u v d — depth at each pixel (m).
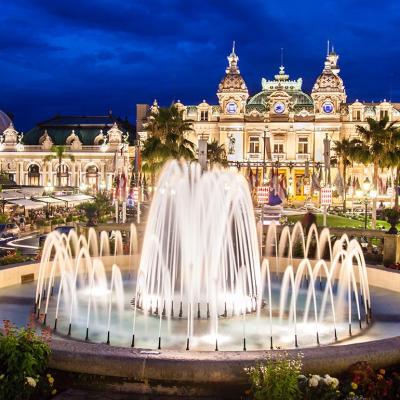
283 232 31.86
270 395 8.96
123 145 133.12
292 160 126.00
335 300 19.77
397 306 18.62
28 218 70.31
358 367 9.99
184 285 19.36
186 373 9.91
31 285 21.14
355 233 28.95
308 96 136.12
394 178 84.88
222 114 128.25
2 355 9.42
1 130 175.50
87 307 18.05
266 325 16.27
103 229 29.41
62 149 131.88
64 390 10.26
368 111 127.75
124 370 10.09
